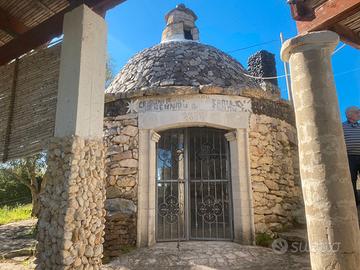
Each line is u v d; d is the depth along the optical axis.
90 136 3.23
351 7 3.27
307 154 3.08
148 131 7.11
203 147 7.44
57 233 2.88
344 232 2.78
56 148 3.12
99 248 3.17
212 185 7.23
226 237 6.90
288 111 8.16
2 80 3.96
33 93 3.58
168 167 7.34
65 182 2.96
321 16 3.52
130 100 7.36
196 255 5.74
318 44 3.26
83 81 3.19
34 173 12.35
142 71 8.76
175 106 7.15
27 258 6.48
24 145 3.47
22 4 3.55
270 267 5.07
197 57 9.05
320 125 3.05
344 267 2.70
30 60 3.75
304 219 7.25
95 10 3.44
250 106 7.35
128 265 5.38
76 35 3.26
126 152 7.04
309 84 3.19
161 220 7.04
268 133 7.43
